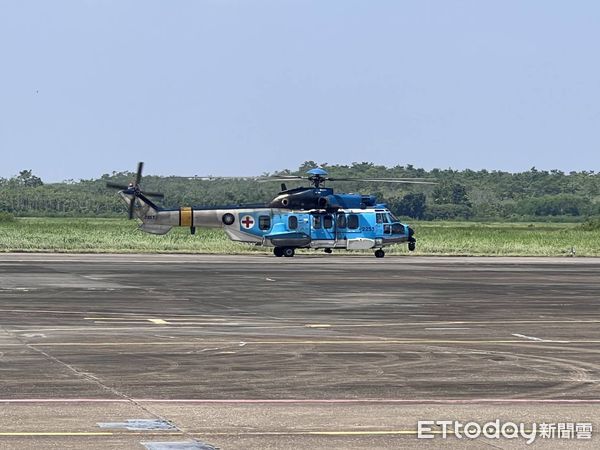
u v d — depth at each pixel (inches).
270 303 3481.8
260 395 1705.2
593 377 1913.1
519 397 1706.4
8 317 2906.0
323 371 1962.4
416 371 1972.2
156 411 1561.3
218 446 1341.0
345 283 4448.8
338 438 1390.3
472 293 3961.6
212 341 2405.3
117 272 5014.8
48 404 1605.6
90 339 2420.0
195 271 5187.0
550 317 3056.1
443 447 1346.0
